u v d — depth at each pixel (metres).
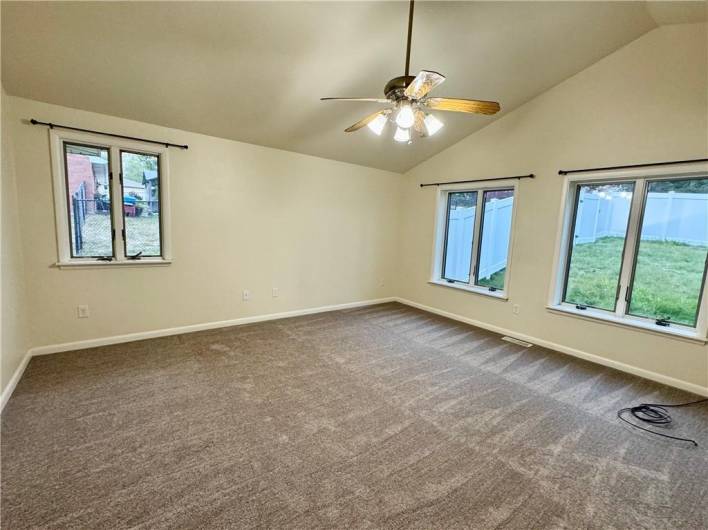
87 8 2.17
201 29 2.43
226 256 4.03
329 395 2.63
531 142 3.84
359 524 1.50
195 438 2.05
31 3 2.07
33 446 1.93
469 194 4.70
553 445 2.12
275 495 1.65
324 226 4.85
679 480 1.85
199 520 1.50
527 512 1.60
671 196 3.01
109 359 3.10
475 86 3.52
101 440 2.01
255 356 3.31
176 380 2.77
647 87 2.98
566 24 2.78
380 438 2.13
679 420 2.43
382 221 5.50
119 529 1.44
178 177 3.60
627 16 2.75
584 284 3.63
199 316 3.95
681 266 3.00
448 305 4.93
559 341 3.71
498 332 4.28
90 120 3.09
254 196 4.16
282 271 4.53
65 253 3.13
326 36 2.62
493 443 2.12
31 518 1.47
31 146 2.88
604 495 1.72
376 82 3.20
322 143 4.29
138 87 2.90
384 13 2.49
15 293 2.70
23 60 2.46
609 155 3.25
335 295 5.14
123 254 3.42
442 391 2.76
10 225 2.66
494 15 2.63
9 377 2.48
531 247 3.91
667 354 2.99
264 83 3.06
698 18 2.64
